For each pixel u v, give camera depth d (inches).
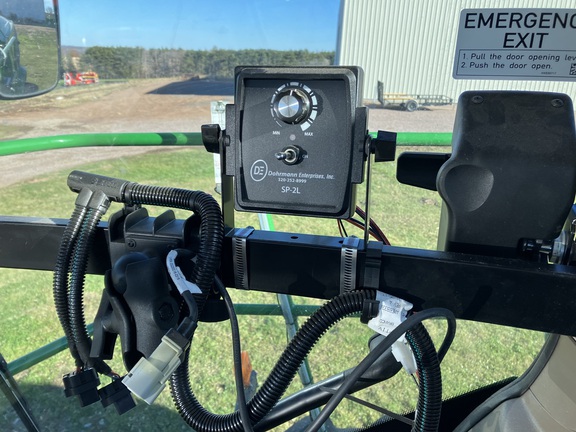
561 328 27.1
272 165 30.8
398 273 28.6
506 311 27.6
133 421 81.0
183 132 54.5
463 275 27.4
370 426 49.3
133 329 28.1
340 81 28.6
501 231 27.7
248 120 30.6
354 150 28.9
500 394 44.2
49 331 87.0
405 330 25.3
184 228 31.9
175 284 28.6
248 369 75.2
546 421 38.8
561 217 26.7
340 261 29.4
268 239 30.6
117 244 32.9
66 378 31.1
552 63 30.9
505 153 26.6
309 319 29.4
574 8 29.1
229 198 33.1
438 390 29.0
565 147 26.1
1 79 35.5
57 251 33.6
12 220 33.6
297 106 29.0
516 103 27.2
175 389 32.1
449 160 27.5
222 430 31.0
